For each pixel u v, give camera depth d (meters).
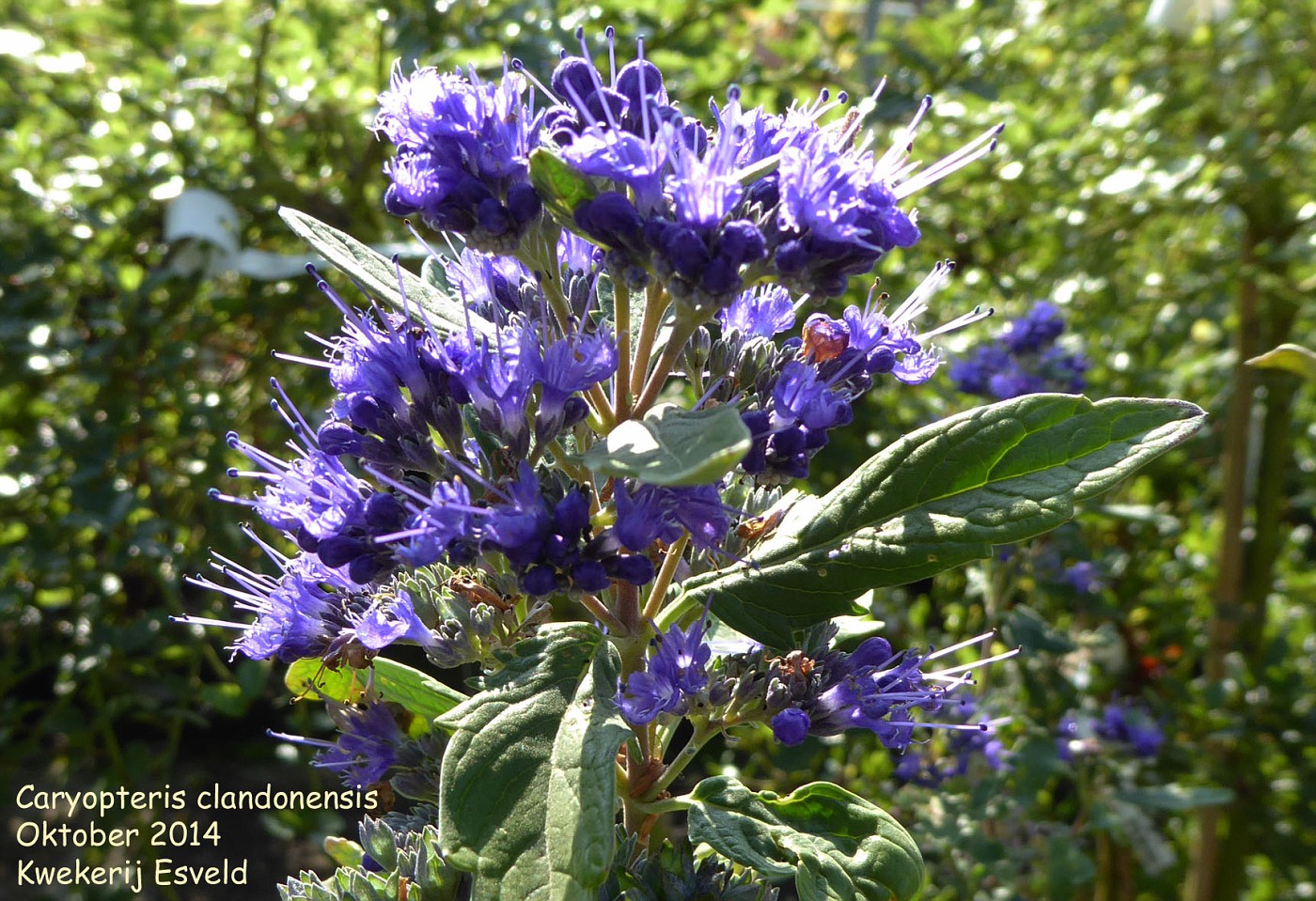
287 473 0.12
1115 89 0.40
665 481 0.09
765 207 0.11
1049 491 0.11
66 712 0.33
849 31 0.35
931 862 0.29
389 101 0.11
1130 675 0.37
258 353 0.37
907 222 0.11
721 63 0.32
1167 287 0.39
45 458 0.35
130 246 0.37
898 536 0.12
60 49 0.38
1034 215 0.35
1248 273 0.35
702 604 0.12
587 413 0.12
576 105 0.11
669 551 0.13
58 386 0.38
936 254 0.36
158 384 0.35
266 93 0.37
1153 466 0.40
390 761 0.14
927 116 0.32
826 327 0.12
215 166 0.35
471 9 0.32
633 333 0.14
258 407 0.37
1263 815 0.34
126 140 0.35
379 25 0.34
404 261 0.28
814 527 0.12
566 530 0.11
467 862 0.09
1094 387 0.35
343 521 0.11
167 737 0.42
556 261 0.12
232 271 0.36
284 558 0.13
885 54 0.36
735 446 0.09
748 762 0.36
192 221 0.33
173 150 0.35
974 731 0.26
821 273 0.11
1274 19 0.38
